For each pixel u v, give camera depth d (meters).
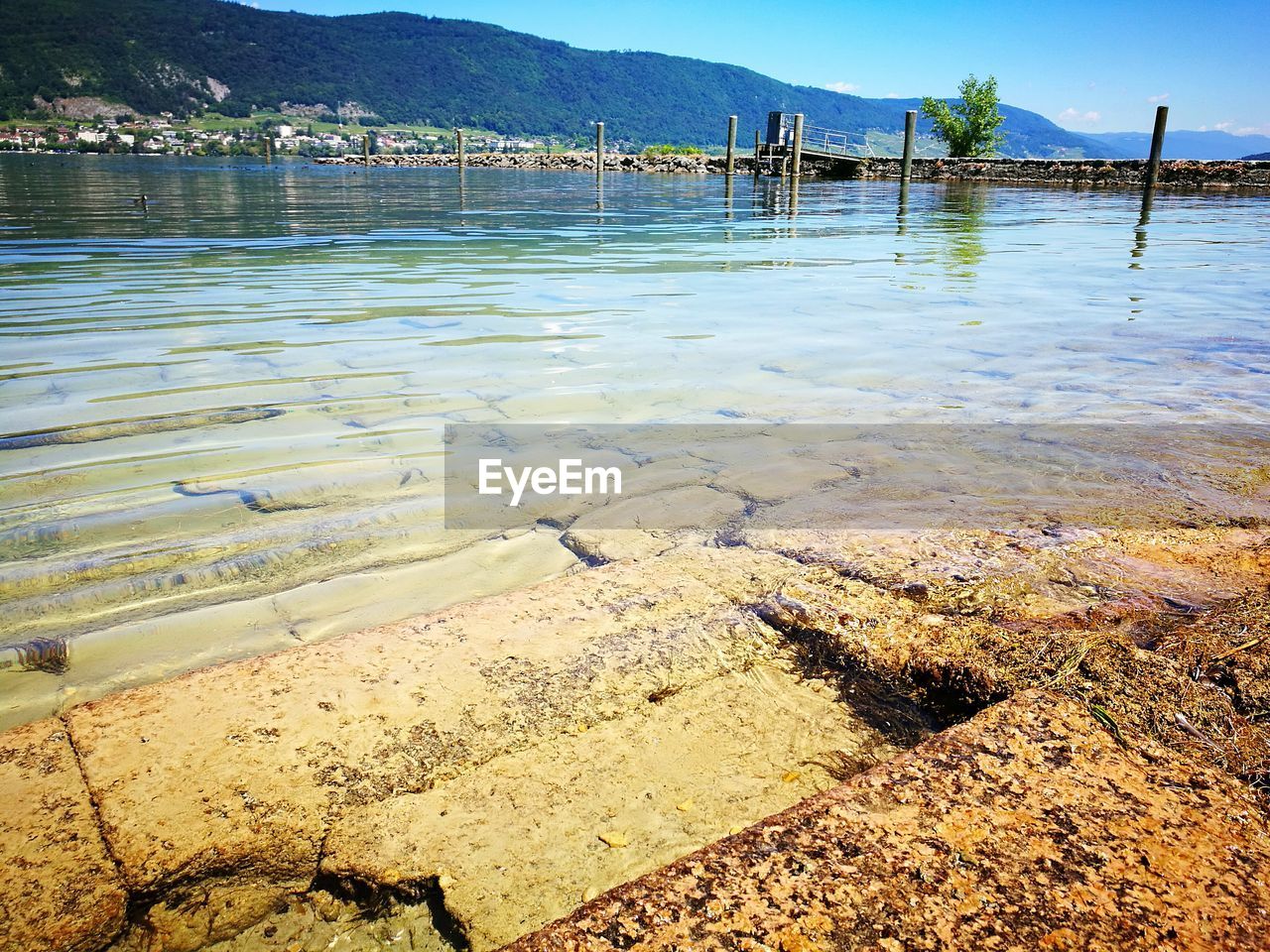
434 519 2.83
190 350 4.83
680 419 3.81
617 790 1.62
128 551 2.54
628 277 7.71
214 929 1.35
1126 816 1.40
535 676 1.88
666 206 17.11
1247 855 1.33
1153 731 1.65
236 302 6.27
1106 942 1.15
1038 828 1.36
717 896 1.23
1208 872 1.29
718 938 1.16
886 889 1.24
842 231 12.16
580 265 8.46
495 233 11.66
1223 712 1.70
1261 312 6.24
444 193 21.41
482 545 2.67
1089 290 7.21
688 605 2.22
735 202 18.31
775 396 4.17
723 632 2.11
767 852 1.31
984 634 2.03
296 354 4.77
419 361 4.67
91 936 1.27
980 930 1.16
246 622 2.22
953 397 4.18
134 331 5.28
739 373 4.55
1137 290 7.22
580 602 2.22
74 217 13.66
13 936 1.24
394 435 3.54
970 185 25.03
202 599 2.32
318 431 3.55
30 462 3.16
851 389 4.30
